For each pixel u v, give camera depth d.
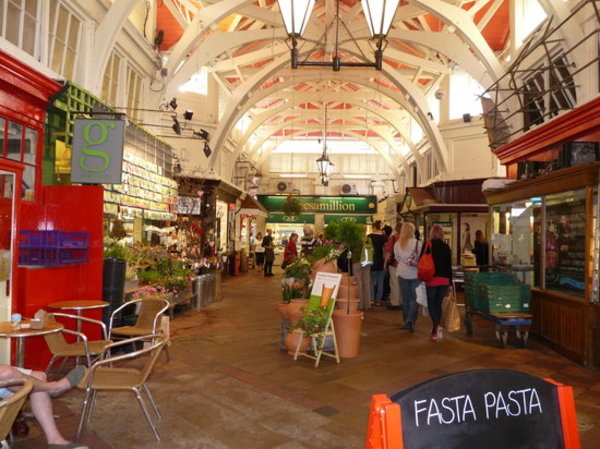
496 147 10.36
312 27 13.17
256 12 12.23
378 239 10.33
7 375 3.21
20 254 5.54
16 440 3.62
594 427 3.95
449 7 10.42
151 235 10.26
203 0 11.95
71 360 5.75
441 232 7.11
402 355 6.19
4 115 5.38
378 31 5.25
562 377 5.32
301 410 4.24
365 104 21.02
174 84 11.64
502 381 1.86
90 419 3.99
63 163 6.62
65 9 7.13
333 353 6.14
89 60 7.65
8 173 5.44
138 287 7.40
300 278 6.52
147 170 9.19
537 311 7.07
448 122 16.31
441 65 15.36
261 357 5.98
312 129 25.88
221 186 17.17
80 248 5.96
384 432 1.67
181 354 6.10
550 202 6.76
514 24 10.20
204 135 13.18
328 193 29.84
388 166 29.94
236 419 4.03
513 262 8.17
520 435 1.84
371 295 10.67
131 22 9.13
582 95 7.44
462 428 1.77
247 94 15.66
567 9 7.49
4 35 5.75
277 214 28.92
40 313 4.36
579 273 5.98
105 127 6.24
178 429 3.82
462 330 7.91
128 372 3.93
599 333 5.54
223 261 16.77
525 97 9.88
